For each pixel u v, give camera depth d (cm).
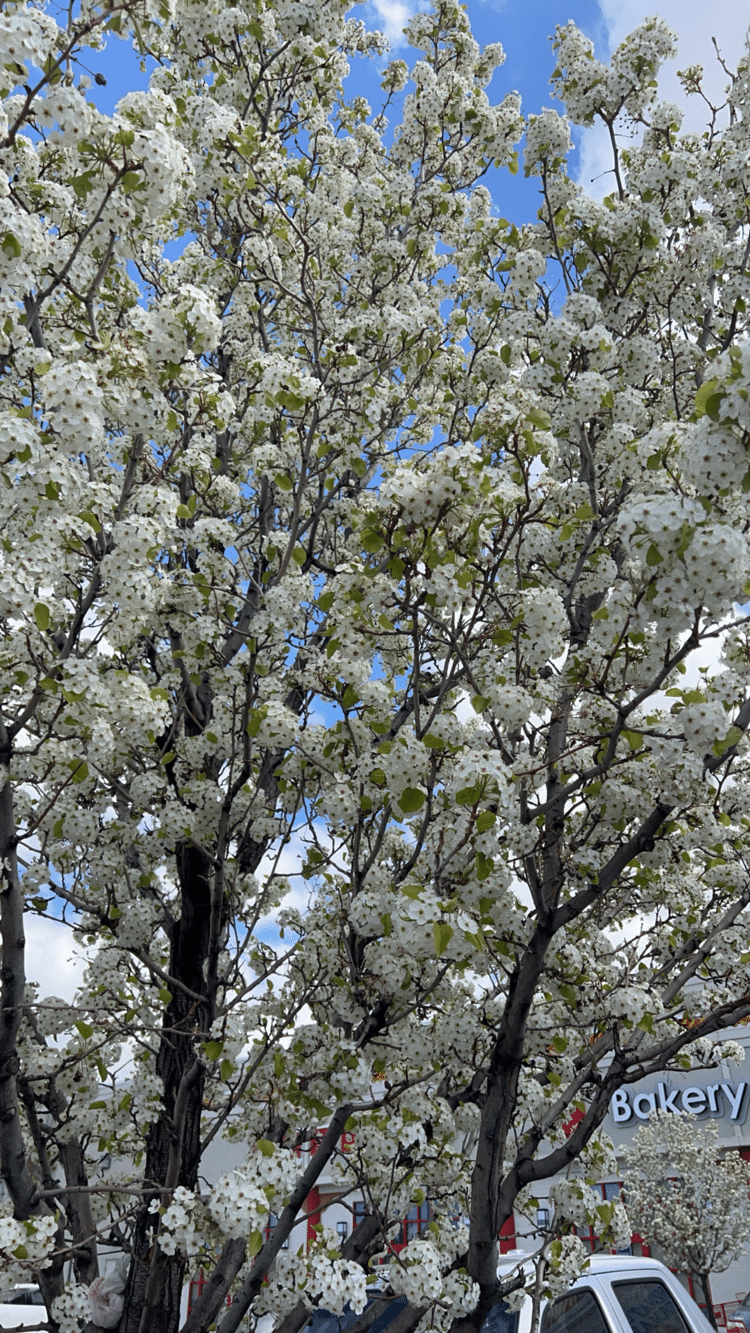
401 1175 469
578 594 528
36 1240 353
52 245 487
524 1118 498
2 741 345
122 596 388
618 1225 446
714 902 527
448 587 338
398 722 508
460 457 316
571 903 373
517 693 360
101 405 351
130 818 588
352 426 581
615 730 332
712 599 276
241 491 693
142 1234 477
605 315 567
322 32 708
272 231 589
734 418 264
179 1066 514
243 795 502
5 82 332
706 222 619
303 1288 391
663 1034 523
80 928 514
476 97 853
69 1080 509
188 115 645
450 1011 429
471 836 335
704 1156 1819
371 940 403
